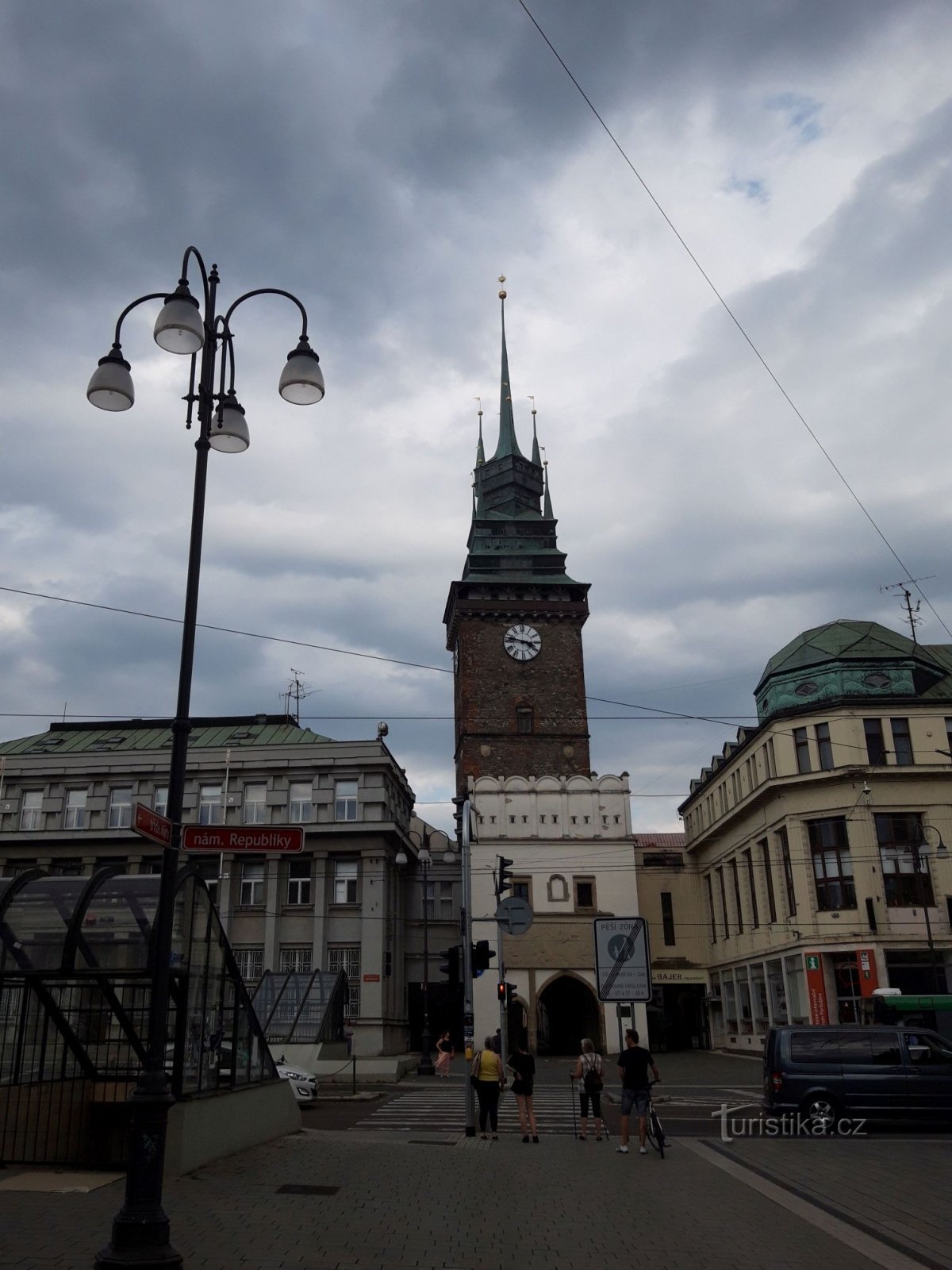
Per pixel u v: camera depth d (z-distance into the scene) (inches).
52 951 573.6
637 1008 2119.8
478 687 2790.4
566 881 2208.4
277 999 1664.6
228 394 505.4
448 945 2228.1
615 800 2269.9
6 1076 591.5
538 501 3272.6
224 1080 650.2
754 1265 383.2
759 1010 2148.1
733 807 2252.7
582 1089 813.2
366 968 1884.8
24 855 1994.3
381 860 1943.9
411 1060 1772.9
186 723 416.5
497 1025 2112.5
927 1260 390.6
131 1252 328.2
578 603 2859.3
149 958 565.9
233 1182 532.1
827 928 1798.7
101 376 449.1
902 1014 1240.8
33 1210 438.3
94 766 2041.1
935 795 1813.5
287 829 447.2
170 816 402.0
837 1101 845.8
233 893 1955.0
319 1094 1286.9
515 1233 434.0
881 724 1872.5
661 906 2664.9
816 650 1991.9
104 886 591.2
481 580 2903.5
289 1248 392.2
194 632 426.3
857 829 1803.6
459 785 2834.6
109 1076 660.1
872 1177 593.6
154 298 468.8
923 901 1766.7
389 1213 466.6
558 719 2783.0
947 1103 835.4
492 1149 724.0
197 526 435.5
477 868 2222.0
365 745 2007.9
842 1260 391.9
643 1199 517.7
